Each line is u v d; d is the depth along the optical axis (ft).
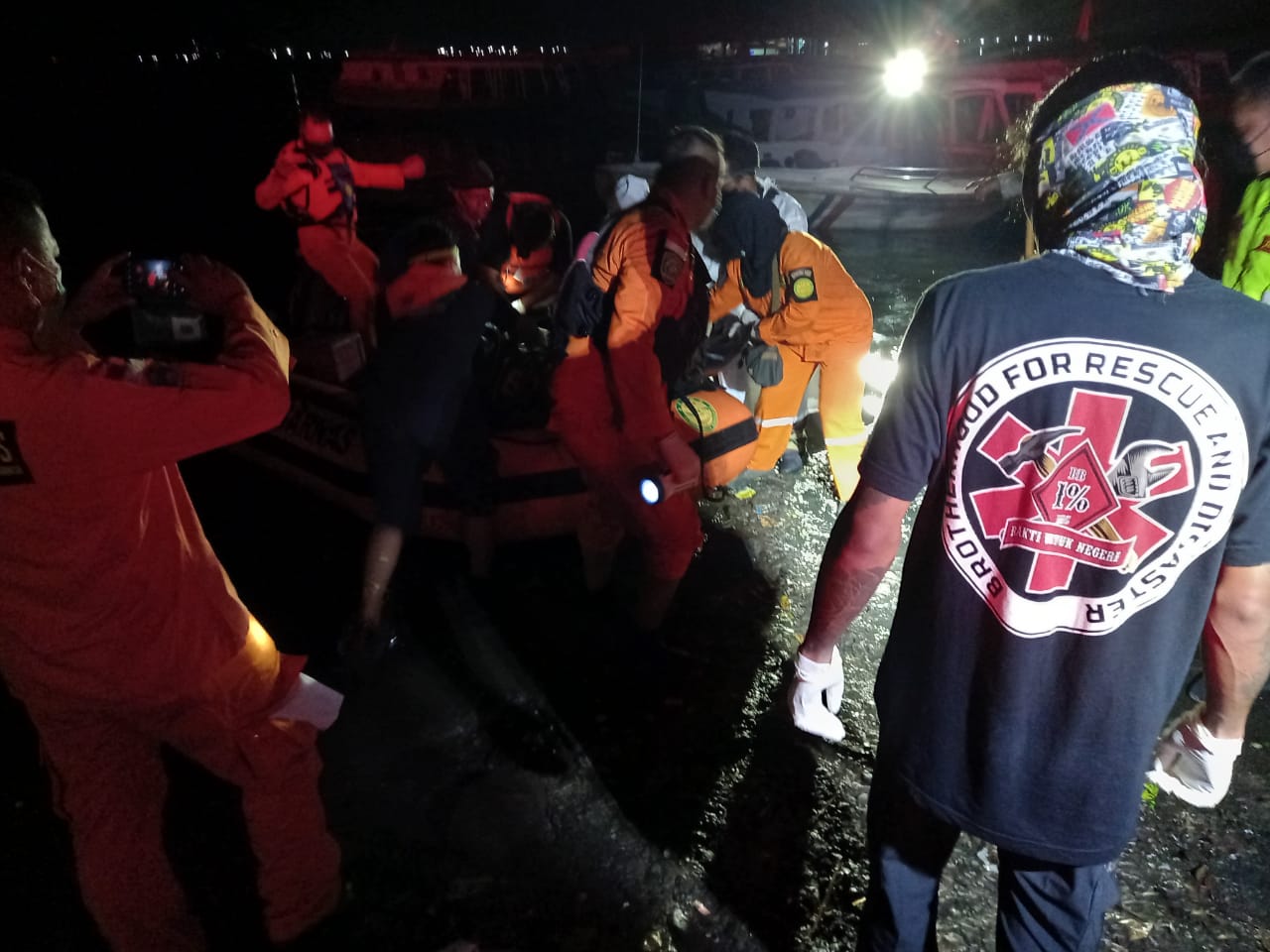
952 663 4.52
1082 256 3.91
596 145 49.62
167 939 6.42
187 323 5.20
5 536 4.89
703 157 8.64
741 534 13.30
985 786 4.54
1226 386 3.76
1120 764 4.33
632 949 7.22
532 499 11.95
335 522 13.46
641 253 8.34
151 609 5.32
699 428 12.19
